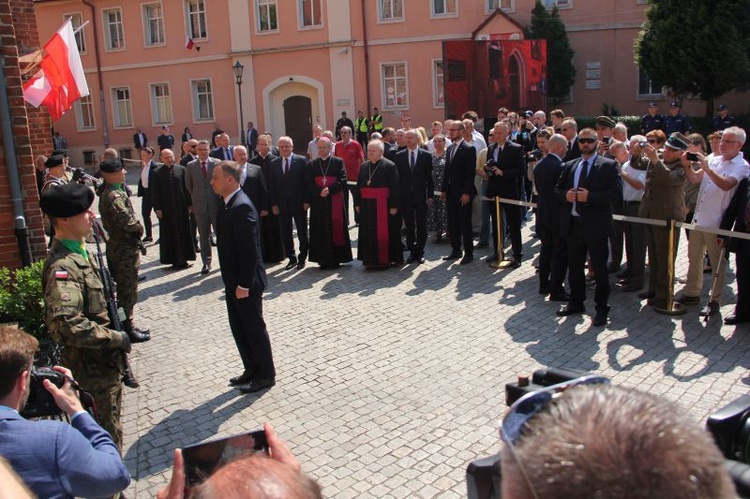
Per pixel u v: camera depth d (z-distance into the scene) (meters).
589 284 8.00
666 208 6.73
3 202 6.19
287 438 4.53
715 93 21.95
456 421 4.65
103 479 2.31
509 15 25.22
